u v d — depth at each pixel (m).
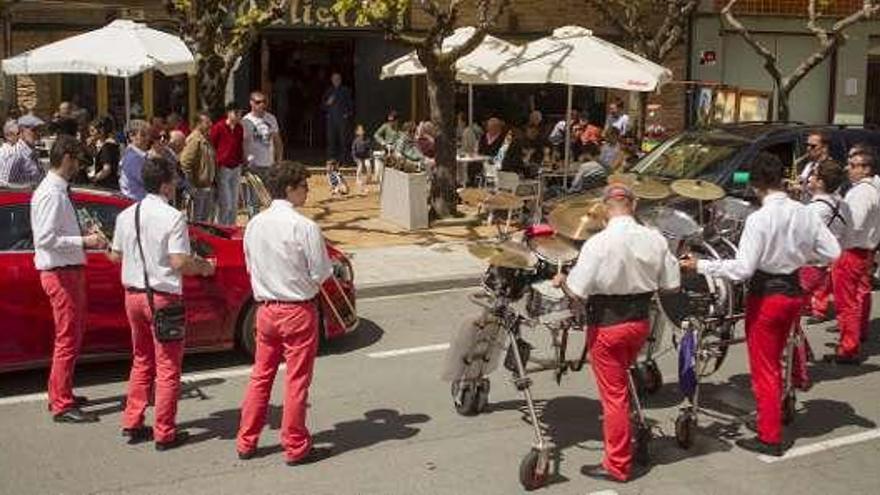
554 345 8.02
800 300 7.31
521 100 26.14
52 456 7.29
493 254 7.05
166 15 22.56
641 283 6.64
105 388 8.87
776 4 26.58
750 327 7.43
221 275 9.34
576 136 21.84
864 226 9.62
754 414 7.98
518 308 8.83
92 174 15.06
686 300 8.05
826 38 19.14
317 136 26.36
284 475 6.97
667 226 8.88
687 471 7.17
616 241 6.55
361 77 25.36
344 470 7.07
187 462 7.19
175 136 14.22
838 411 8.55
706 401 8.69
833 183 9.52
